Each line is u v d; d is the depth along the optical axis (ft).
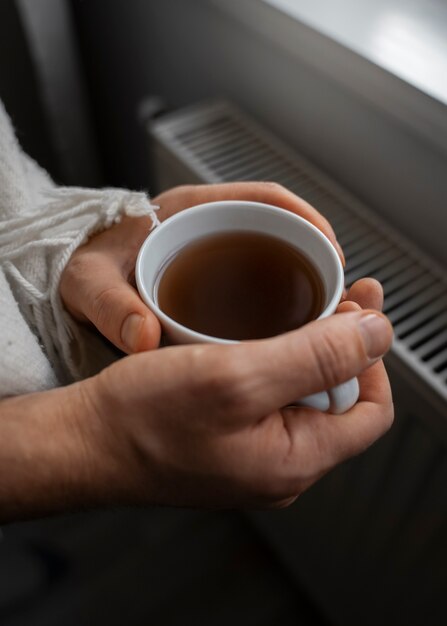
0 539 2.57
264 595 2.53
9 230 1.23
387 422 1.11
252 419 0.95
